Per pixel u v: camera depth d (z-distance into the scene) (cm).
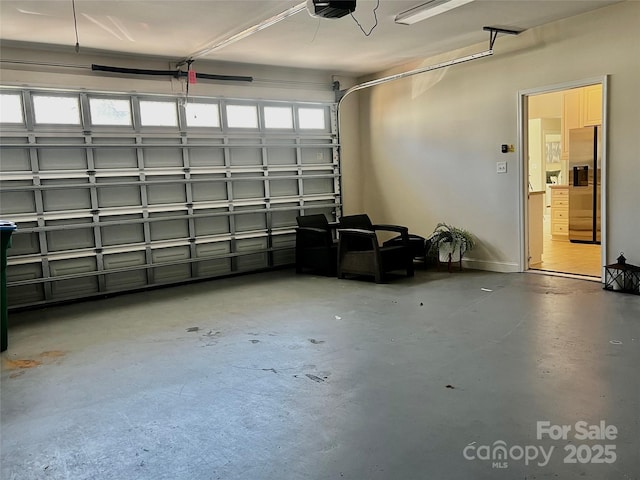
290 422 269
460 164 684
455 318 448
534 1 484
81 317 518
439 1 464
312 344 396
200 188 680
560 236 891
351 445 242
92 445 255
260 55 655
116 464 236
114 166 614
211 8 455
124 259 627
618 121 514
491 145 643
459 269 673
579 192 832
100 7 438
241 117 713
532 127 1190
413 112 743
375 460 228
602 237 534
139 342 424
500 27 567
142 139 629
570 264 661
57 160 576
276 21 464
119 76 611
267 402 295
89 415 290
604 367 320
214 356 380
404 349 374
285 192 762
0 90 541
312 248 691
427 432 251
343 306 509
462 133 677
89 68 591
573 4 500
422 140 734
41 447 256
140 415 287
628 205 513
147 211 638
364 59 702
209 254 693
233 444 249
